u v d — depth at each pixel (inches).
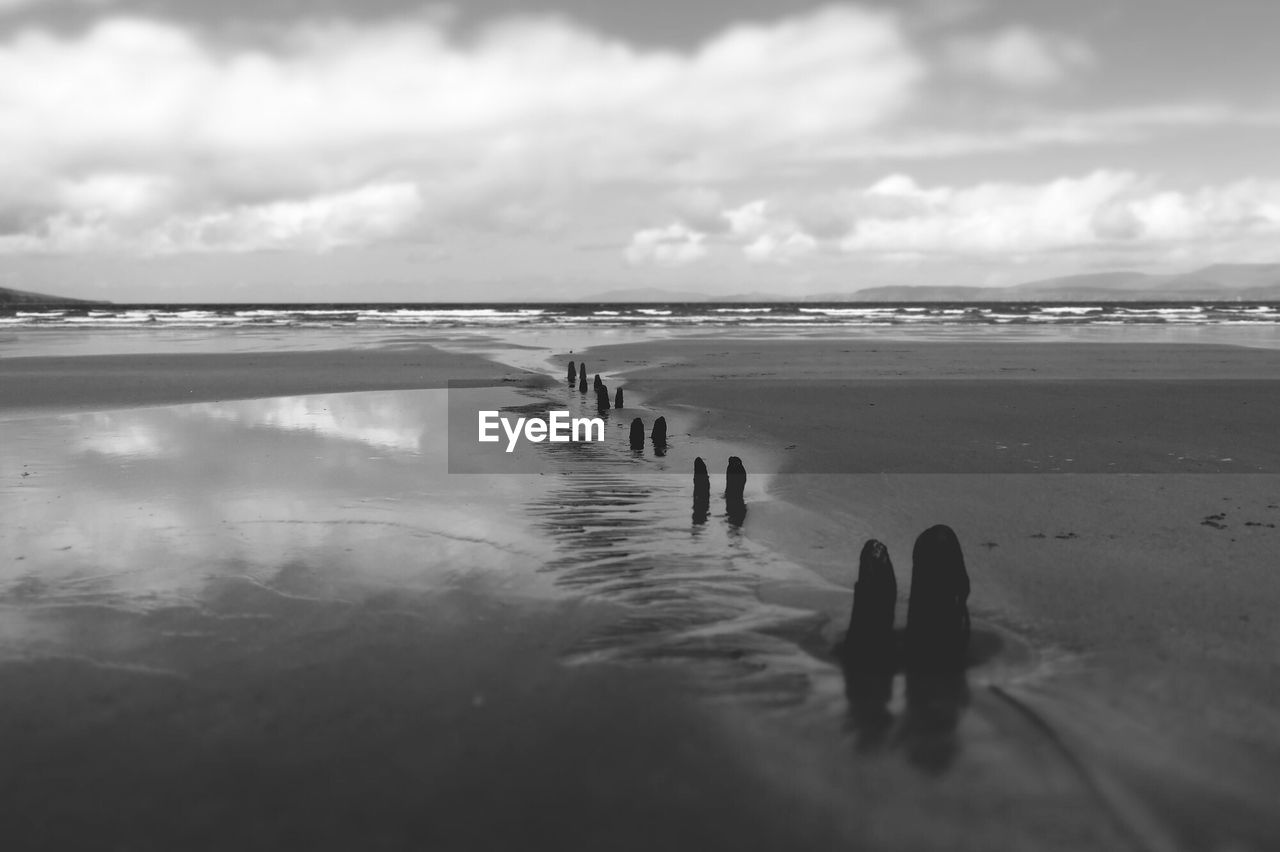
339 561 308.5
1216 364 1157.7
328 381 973.2
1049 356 1326.3
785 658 226.2
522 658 225.9
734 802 162.6
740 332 2230.6
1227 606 254.1
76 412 709.3
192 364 1200.8
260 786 167.8
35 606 263.6
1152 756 176.4
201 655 227.6
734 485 385.1
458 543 331.0
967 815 158.4
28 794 164.9
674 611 259.3
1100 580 277.9
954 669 218.1
